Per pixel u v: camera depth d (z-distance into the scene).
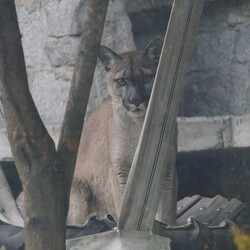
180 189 21.86
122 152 19.36
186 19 12.19
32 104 11.33
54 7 22.86
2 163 21.27
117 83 19.58
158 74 12.08
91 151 20.36
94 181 20.22
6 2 11.12
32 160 11.28
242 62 22.39
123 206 11.99
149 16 22.95
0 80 11.28
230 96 22.64
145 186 11.97
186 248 14.84
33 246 11.16
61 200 11.36
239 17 22.34
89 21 11.66
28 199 11.27
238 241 15.88
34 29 23.31
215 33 22.81
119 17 22.88
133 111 19.17
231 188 20.98
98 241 12.17
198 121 19.78
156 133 12.02
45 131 11.38
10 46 11.16
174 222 18.55
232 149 19.67
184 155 20.48
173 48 12.11
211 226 16.14
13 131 11.29
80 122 11.58
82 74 11.59
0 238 14.99
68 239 13.36
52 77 23.00
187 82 23.33
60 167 11.41
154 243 12.07
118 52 22.81
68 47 22.66
